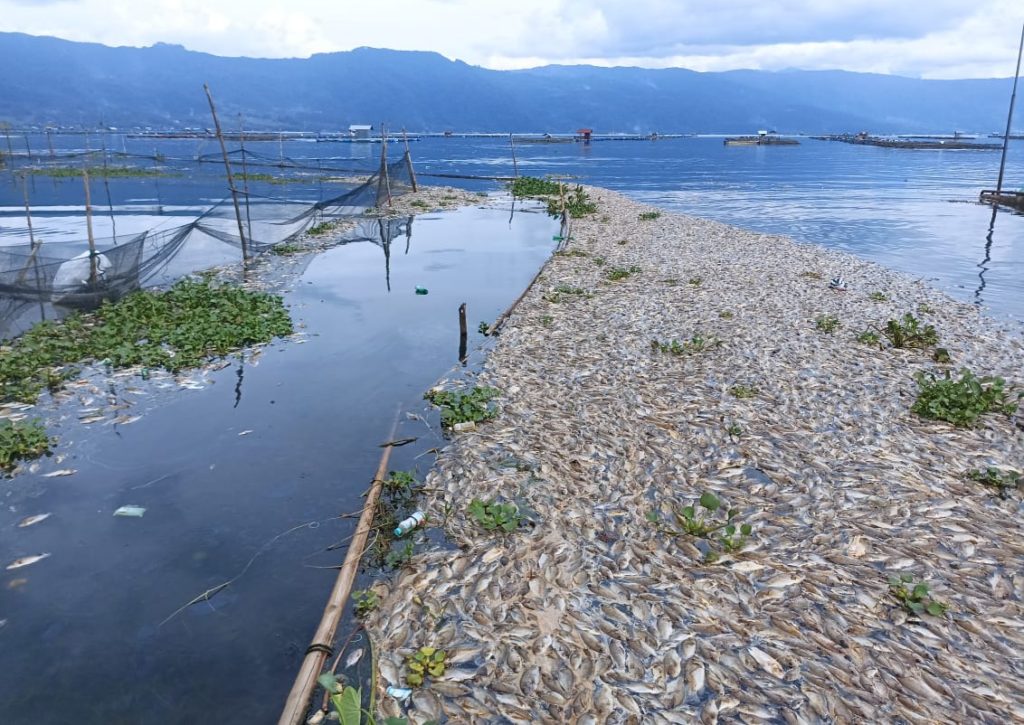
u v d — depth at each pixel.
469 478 4.04
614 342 6.41
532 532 3.49
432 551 3.38
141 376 5.66
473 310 7.85
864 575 3.11
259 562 3.41
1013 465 4.08
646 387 5.31
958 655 2.65
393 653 2.74
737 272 9.66
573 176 29.66
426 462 4.29
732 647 2.70
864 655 2.65
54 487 4.05
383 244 12.38
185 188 21.61
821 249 11.73
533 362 5.93
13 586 3.23
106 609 3.10
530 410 4.96
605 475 4.04
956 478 3.94
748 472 4.04
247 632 2.96
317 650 2.71
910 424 4.64
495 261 10.91
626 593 3.02
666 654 2.67
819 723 2.36
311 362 6.07
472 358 6.12
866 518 3.55
